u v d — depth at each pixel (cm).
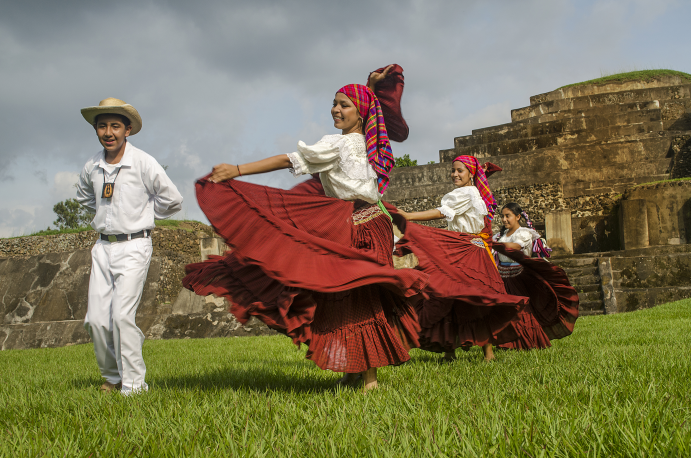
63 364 627
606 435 176
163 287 1546
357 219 312
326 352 281
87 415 243
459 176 498
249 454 167
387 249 316
